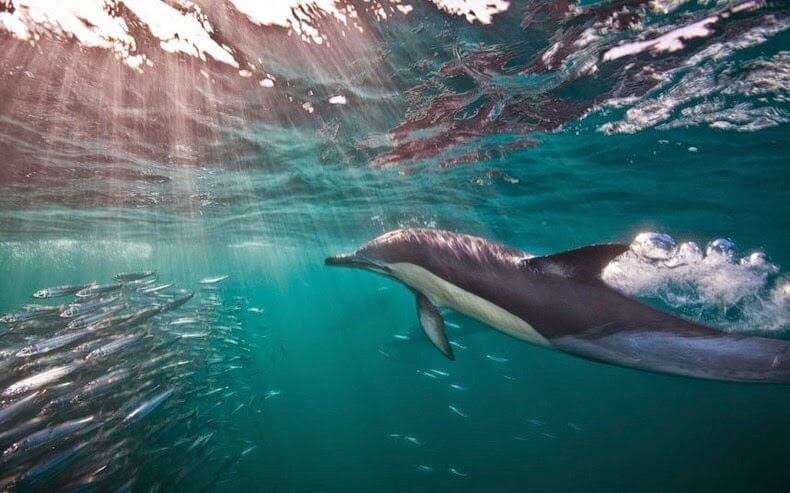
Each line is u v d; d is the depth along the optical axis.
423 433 3.53
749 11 0.83
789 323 1.69
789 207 2.05
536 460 2.96
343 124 1.48
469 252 0.68
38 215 2.97
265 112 1.38
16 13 0.91
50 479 1.11
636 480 2.63
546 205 2.40
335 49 1.03
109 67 1.12
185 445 1.67
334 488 2.55
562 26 0.91
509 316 0.63
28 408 1.20
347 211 2.93
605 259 0.55
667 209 2.23
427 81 1.17
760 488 2.43
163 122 1.45
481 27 0.92
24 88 1.22
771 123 1.29
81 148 1.67
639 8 0.84
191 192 2.38
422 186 2.25
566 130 1.49
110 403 1.51
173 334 2.07
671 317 0.53
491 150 1.72
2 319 1.64
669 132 1.42
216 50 1.04
